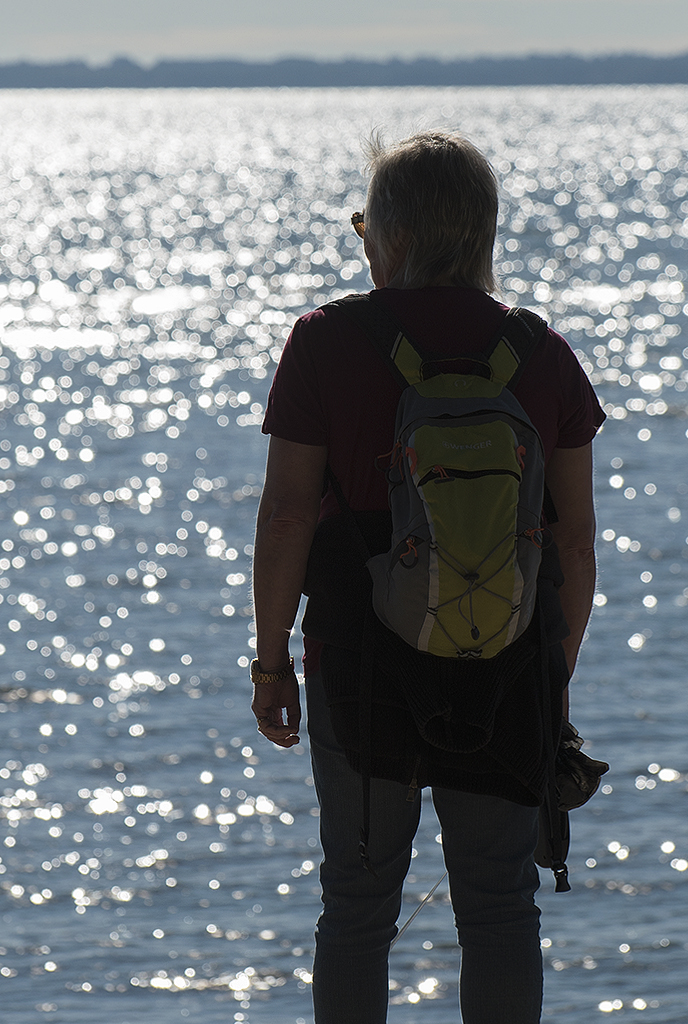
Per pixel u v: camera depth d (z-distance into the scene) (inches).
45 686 789.9
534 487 211.8
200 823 592.4
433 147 228.7
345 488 225.6
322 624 223.1
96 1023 410.0
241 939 476.4
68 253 4744.1
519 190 7696.9
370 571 217.9
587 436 230.8
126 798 622.8
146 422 1777.8
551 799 221.3
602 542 1099.3
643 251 4291.3
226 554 1112.2
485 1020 224.1
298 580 229.1
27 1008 420.5
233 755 676.7
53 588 1016.2
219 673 812.6
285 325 2866.6
